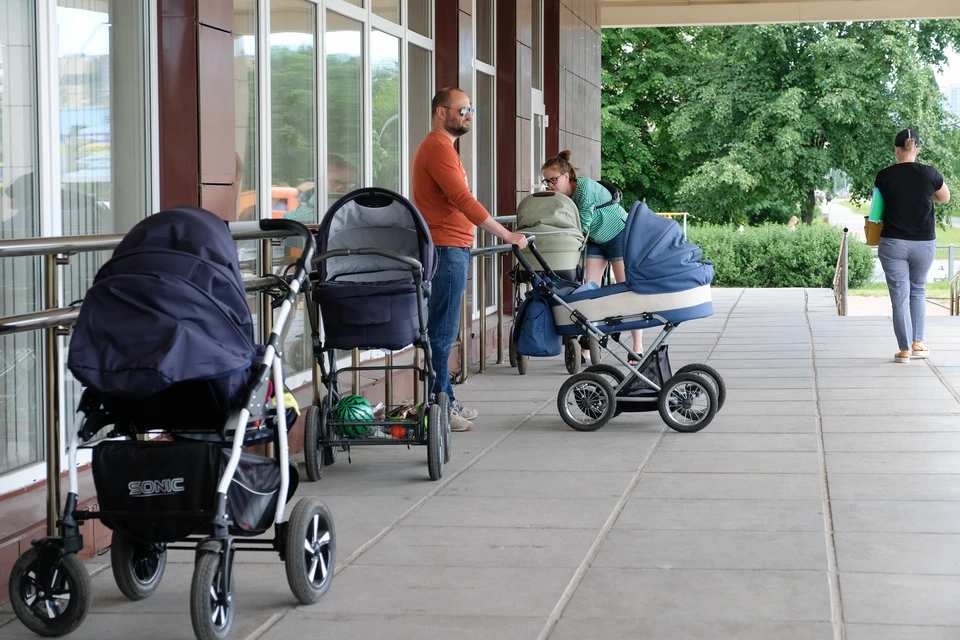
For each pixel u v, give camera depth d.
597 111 17.39
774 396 8.12
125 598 4.02
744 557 4.31
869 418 7.18
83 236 3.99
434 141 6.50
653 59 36.56
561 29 14.39
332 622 3.72
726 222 36.75
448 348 6.74
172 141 5.71
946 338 11.43
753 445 6.43
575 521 4.88
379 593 3.99
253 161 6.86
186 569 4.36
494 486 5.56
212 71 5.78
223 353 3.45
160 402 3.64
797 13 21.38
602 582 4.05
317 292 5.51
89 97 5.34
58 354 4.08
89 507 4.56
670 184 38.03
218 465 3.53
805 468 5.80
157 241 3.57
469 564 4.30
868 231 9.76
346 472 5.93
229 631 3.57
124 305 3.41
